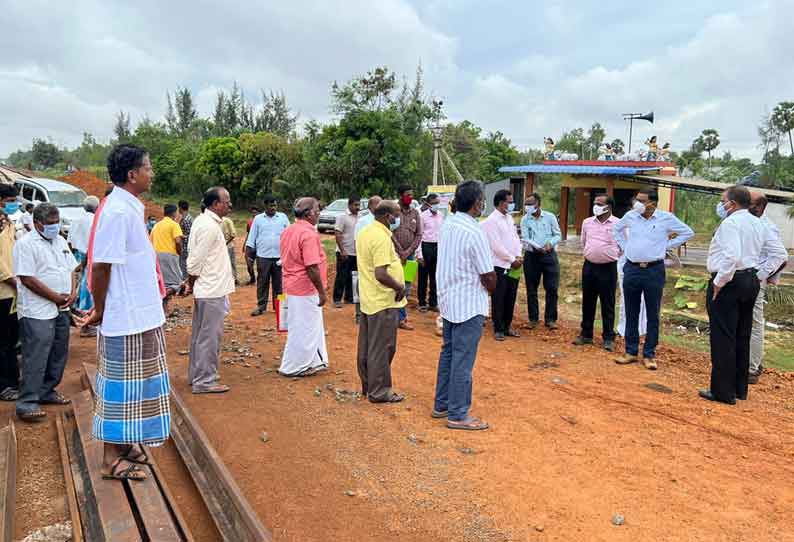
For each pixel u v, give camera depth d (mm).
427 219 10391
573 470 4488
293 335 6699
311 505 3932
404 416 5578
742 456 4797
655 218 7047
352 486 4203
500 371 7070
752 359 6828
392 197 28938
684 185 15484
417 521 3762
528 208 9266
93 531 3559
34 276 5309
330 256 16734
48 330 5480
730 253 5727
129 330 3713
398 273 5816
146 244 3814
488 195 21531
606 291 8031
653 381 6762
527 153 45375
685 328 10102
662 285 7180
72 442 4902
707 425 5449
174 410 5605
